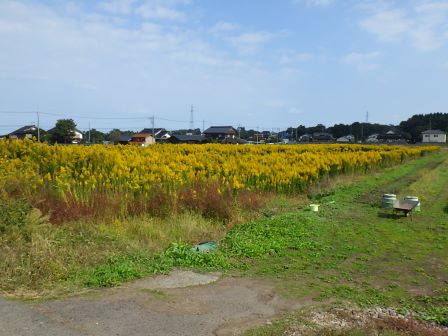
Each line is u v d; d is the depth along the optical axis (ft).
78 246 22.36
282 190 48.47
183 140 225.15
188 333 14.46
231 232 30.40
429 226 35.42
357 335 14.60
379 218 38.34
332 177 61.87
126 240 24.73
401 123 374.22
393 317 16.97
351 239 30.53
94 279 19.01
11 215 22.24
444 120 356.18
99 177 35.14
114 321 15.03
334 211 40.47
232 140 247.29
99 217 28.68
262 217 36.27
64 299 16.85
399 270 23.82
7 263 18.81
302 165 56.24
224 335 14.48
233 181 41.19
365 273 23.12
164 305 16.88
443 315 17.63
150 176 36.17
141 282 19.60
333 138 351.46
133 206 31.53
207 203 34.55
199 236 29.17
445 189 60.70
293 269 23.36
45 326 14.32
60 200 29.50
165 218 31.30
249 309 17.12
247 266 23.59
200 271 21.95
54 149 44.32
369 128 374.02
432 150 172.24
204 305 17.21
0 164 38.52
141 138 232.12
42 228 23.04
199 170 46.52
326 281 21.48
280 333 14.79
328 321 16.25
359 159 74.64
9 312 15.26
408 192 54.85
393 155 100.42
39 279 18.31
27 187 30.99
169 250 24.27
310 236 30.83
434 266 24.70
